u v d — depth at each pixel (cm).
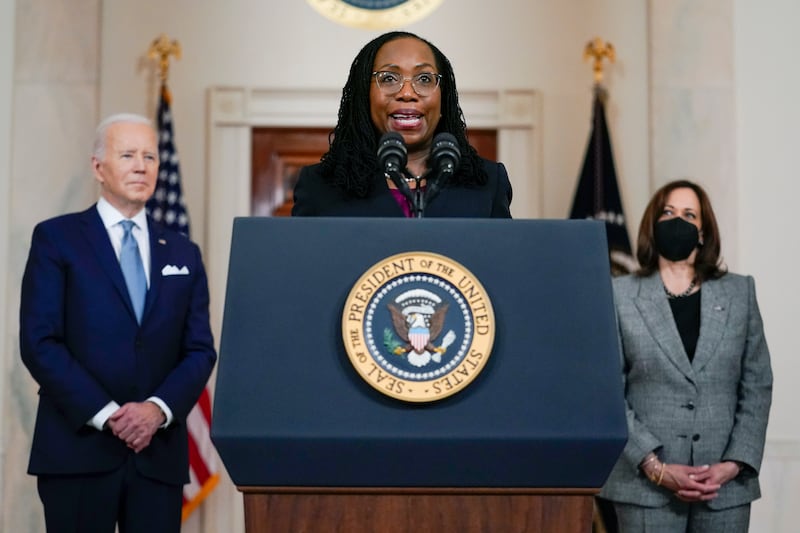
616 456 192
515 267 202
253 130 759
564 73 756
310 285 200
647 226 451
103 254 414
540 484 194
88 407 386
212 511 700
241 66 753
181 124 744
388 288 197
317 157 759
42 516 613
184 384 408
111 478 391
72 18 657
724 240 639
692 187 454
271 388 193
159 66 729
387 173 235
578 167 751
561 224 205
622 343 433
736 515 414
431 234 203
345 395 193
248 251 203
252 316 198
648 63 685
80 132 651
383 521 195
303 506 195
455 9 762
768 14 657
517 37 759
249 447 191
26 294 404
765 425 422
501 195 261
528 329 198
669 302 437
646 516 415
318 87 751
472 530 195
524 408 192
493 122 753
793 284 640
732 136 649
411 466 192
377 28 759
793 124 651
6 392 618
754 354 433
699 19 658
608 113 731
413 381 192
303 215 257
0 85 648
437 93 258
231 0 756
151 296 417
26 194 638
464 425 191
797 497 619
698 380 420
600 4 752
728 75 654
